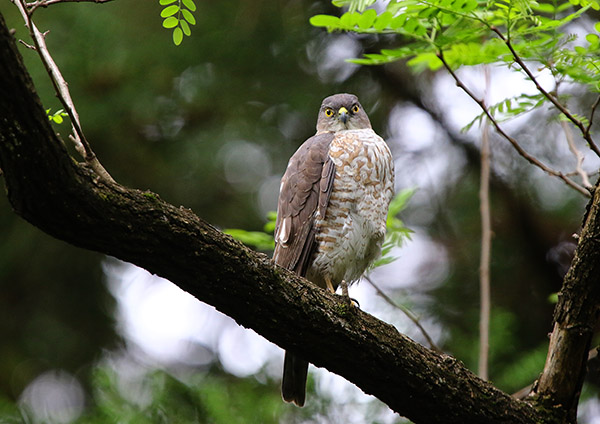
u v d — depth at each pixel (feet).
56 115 19.95
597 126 39.78
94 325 44.73
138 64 41.81
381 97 44.93
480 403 22.59
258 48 42.98
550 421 23.16
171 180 42.78
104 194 17.53
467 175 44.14
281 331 20.92
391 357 21.88
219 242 19.26
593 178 40.60
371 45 44.21
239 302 20.08
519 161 42.47
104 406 28.91
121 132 42.65
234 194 43.47
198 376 31.17
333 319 21.33
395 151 44.45
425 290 41.09
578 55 23.77
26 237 43.09
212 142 42.73
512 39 23.98
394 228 32.04
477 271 41.34
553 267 42.60
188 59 42.14
